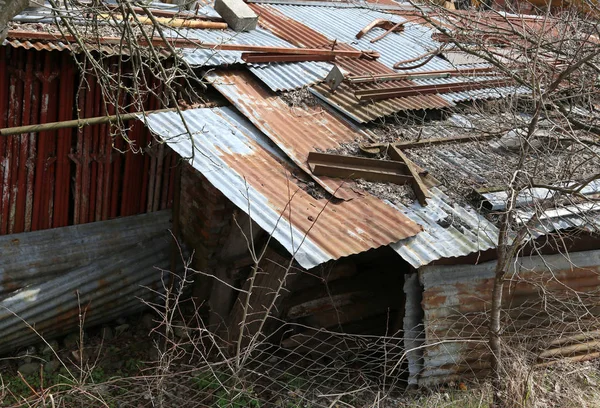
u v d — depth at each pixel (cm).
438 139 750
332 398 645
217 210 738
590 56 582
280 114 729
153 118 669
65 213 746
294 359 697
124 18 485
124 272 749
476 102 835
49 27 675
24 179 709
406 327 652
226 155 647
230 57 772
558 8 1009
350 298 709
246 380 636
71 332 736
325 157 665
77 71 703
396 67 873
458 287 654
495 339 594
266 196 607
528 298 690
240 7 875
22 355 699
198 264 782
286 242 555
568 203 665
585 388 688
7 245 705
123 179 769
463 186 675
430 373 650
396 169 682
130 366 695
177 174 764
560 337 698
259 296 696
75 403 628
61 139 717
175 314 777
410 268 664
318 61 841
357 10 1080
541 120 691
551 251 698
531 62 682
